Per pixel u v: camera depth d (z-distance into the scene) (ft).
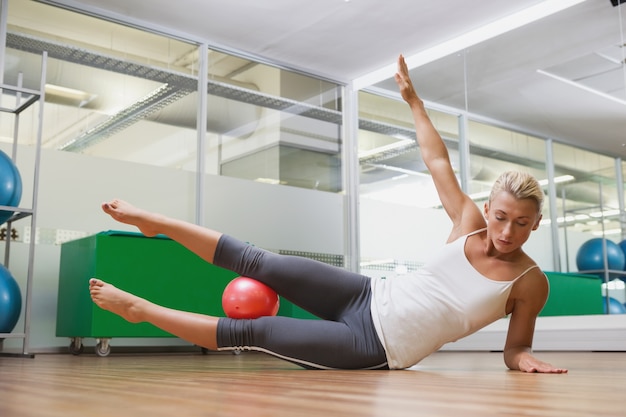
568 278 13.55
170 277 12.41
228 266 5.99
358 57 17.67
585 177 13.79
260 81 17.39
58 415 2.19
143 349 13.91
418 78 17.58
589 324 12.90
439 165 6.10
